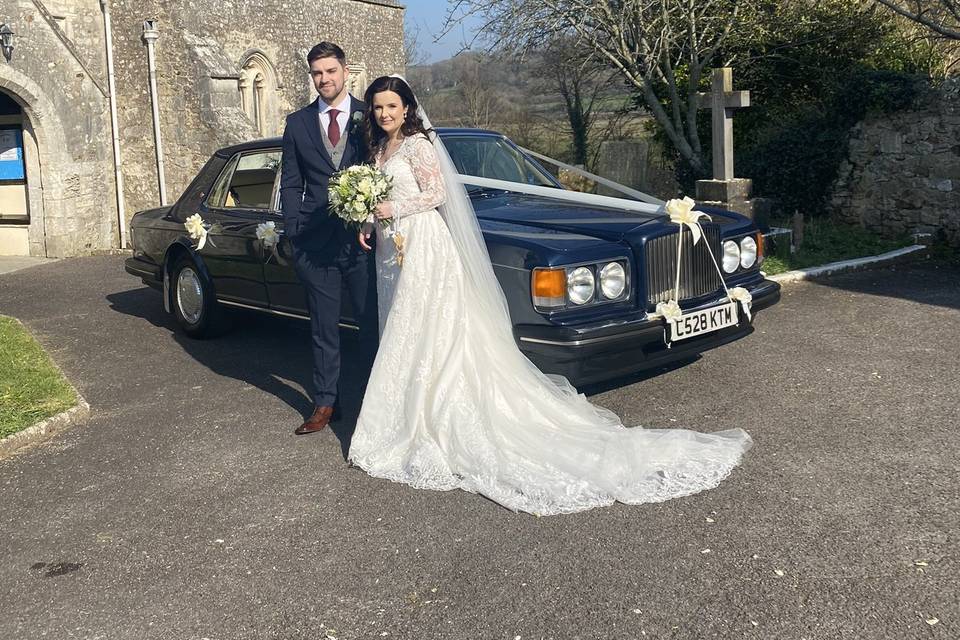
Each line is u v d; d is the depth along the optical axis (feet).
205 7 52.49
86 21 48.67
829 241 37.24
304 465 15.64
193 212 24.61
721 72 32.81
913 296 27.89
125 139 50.49
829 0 46.03
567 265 15.80
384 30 73.31
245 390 20.48
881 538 11.88
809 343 22.40
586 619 10.32
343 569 11.83
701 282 17.63
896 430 15.93
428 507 13.66
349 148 16.30
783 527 12.34
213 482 15.05
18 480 15.55
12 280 38.81
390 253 15.71
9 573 12.19
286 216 16.61
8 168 47.52
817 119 42.14
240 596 11.28
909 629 9.76
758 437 15.90
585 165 68.03
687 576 11.16
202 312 24.81
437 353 15.05
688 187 47.91
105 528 13.46
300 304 21.40
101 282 37.14
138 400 20.02
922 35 47.16
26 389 19.98
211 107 48.42
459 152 21.24
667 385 19.25
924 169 37.73
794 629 9.87
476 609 10.68
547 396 15.72
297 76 62.23
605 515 13.02
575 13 42.80
